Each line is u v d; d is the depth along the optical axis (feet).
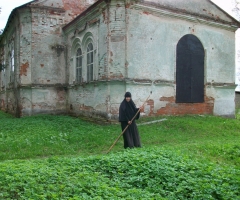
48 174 16.33
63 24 56.95
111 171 17.99
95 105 43.65
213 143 28.45
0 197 13.48
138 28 40.81
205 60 47.88
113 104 39.45
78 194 14.15
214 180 15.72
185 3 45.68
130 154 20.51
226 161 22.48
